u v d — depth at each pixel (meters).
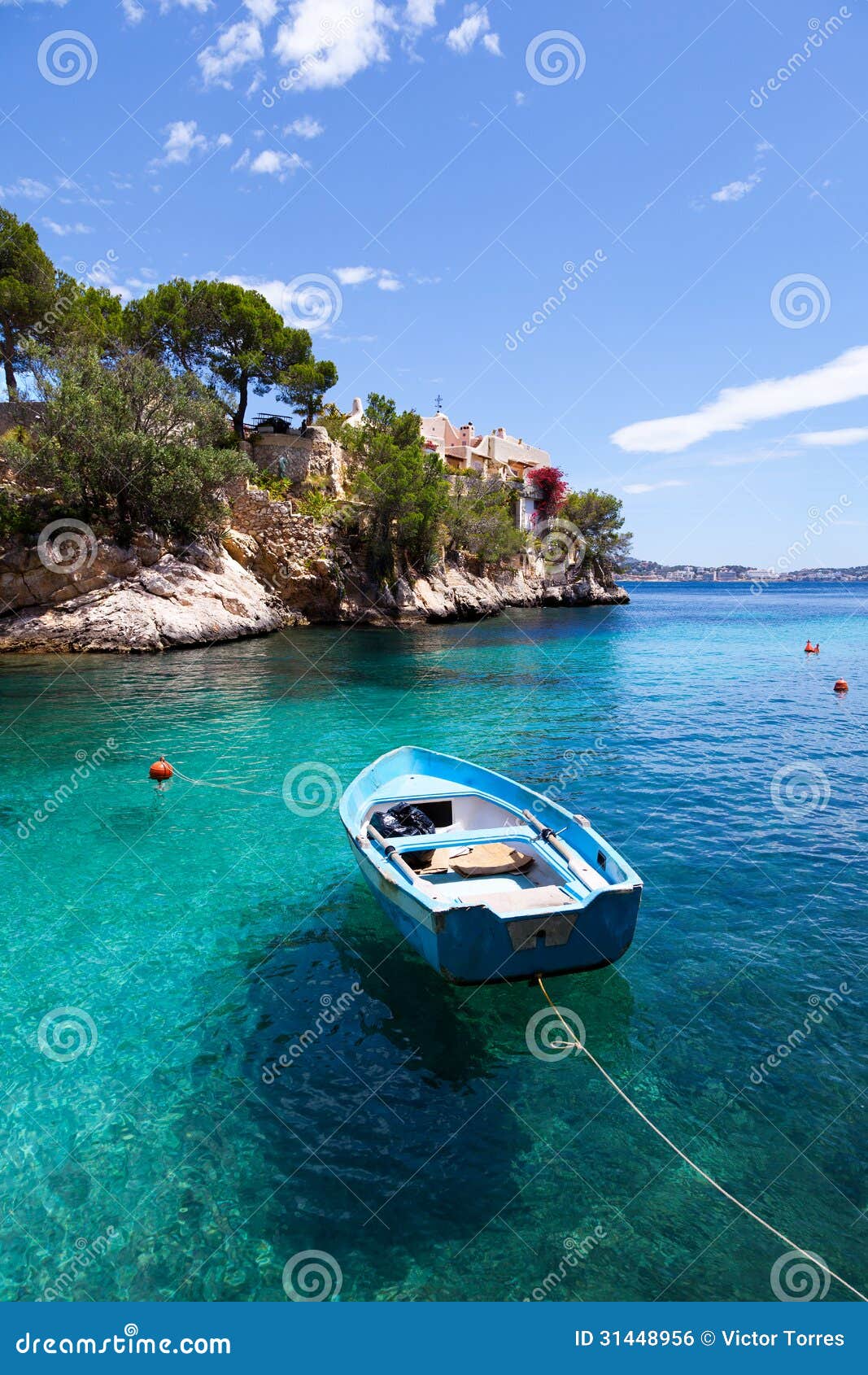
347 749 17.84
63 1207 5.18
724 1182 5.34
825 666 33.19
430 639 44.38
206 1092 6.32
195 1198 5.24
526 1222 5.04
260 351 47.53
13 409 38.00
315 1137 5.80
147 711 22.06
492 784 10.92
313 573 47.25
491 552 64.44
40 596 34.56
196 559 39.28
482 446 81.44
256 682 27.33
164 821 13.09
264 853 11.70
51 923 9.40
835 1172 5.43
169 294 44.84
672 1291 4.60
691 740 18.52
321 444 52.34
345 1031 7.14
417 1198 5.22
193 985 7.96
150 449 35.69
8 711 21.86
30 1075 6.54
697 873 10.47
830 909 9.43
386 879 7.58
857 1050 6.76
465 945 6.67
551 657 36.31
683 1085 6.34
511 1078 6.46
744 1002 7.48
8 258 39.19
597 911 6.93
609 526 90.19
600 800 13.72
